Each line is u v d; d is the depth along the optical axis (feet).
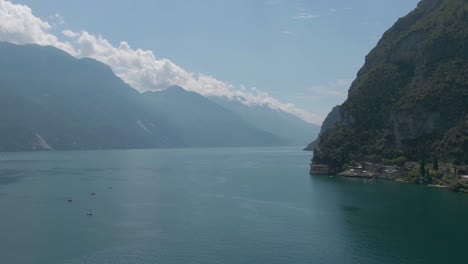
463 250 356.59
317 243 377.91
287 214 485.56
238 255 349.61
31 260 340.80
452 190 614.75
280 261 337.31
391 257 344.08
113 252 358.43
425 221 443.73
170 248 367.45
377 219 456.04
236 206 533.14
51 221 458.91
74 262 337.31
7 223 450.30
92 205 543.80
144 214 491.31
